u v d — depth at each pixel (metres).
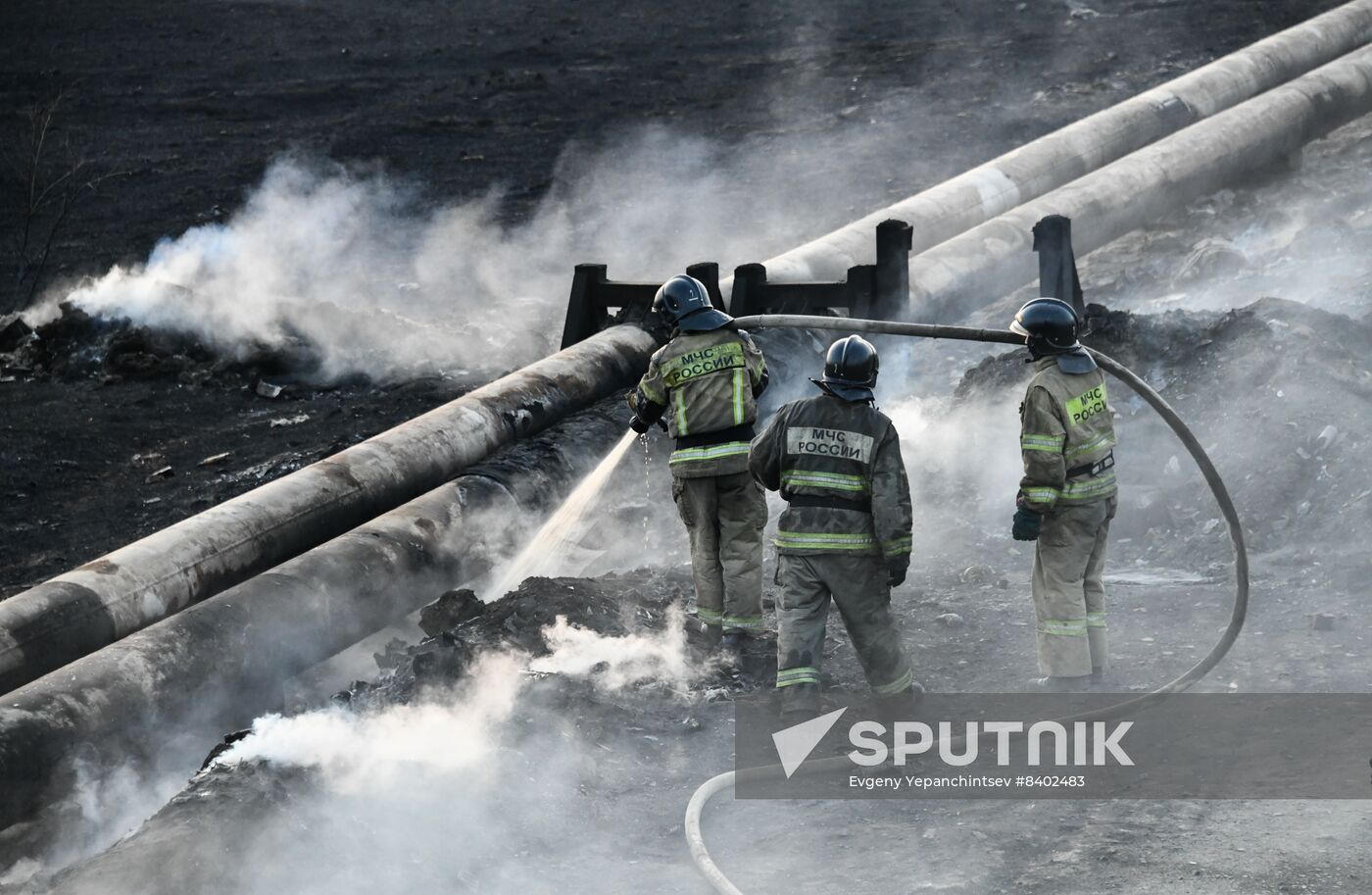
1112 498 20.80
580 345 40.16
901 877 15.54
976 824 16.80
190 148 97.19
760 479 20.91
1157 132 64.75
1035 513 20.30
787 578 20.52
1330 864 14.51
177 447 51.19
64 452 50.47
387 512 32.84
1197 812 16.34
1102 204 56.88
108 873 15.67
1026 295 61.75
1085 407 20.23
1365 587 24.81
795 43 124.94
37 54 124.31
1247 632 23.17
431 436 34.19
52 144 98.00
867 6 137.12
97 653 25.95
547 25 134.25
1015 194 56.34
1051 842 16.05
